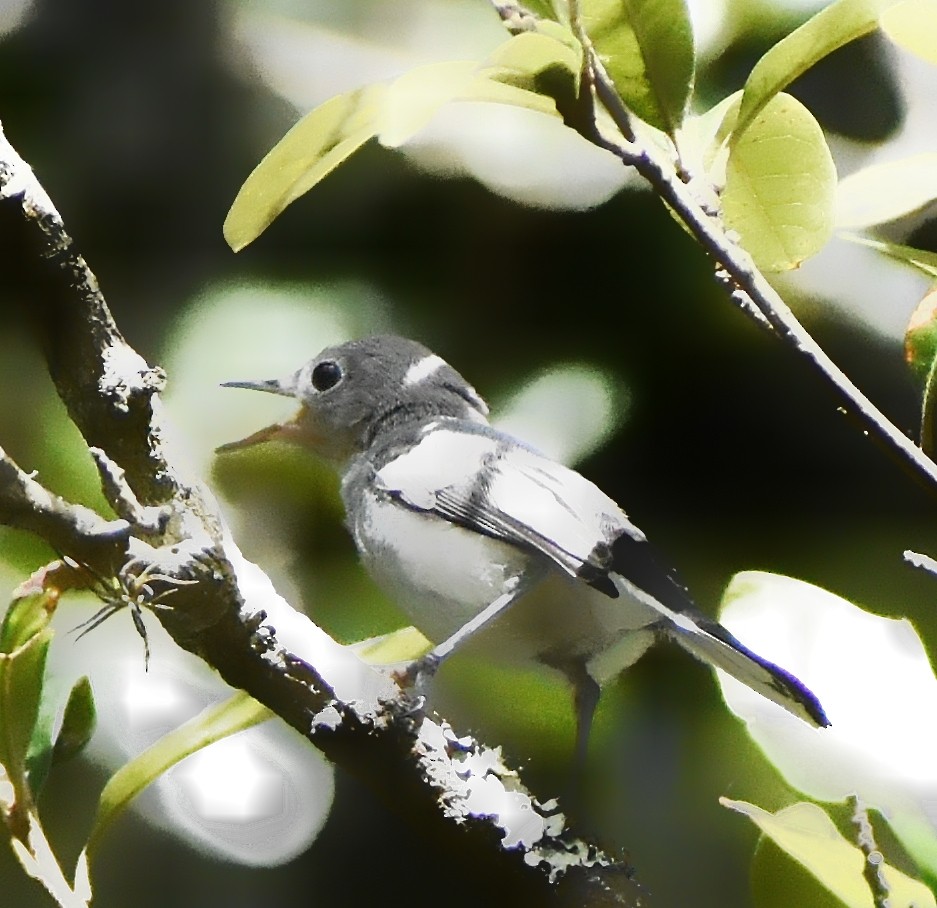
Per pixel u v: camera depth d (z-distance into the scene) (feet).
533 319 10.68
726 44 10.55
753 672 10.28
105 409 10.23
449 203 10.68
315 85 10.68
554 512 10.39
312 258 10.67
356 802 10.64
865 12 10.21
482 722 10.50
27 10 10.71
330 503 10.55
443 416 10.49
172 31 10.71
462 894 10.64
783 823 10.23
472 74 10.19
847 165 10.63
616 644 10.41
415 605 10.41
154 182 10.70
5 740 10.22
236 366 10.60
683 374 10.67
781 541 10.65
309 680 10.23
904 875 10.23
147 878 10.59
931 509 10.65
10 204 10.22
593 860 10.26
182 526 10.23
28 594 10.22
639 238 10.68
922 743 10.27
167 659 10.43
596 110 10.21
